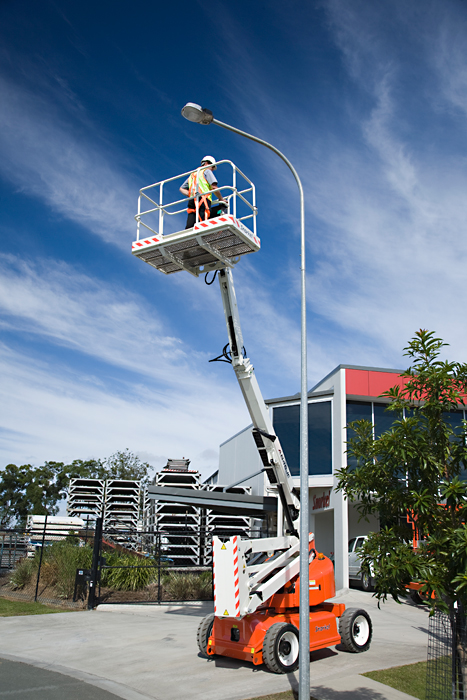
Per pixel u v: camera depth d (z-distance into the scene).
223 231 7.46
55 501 63.94
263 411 8.98
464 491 5.07
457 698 5.64
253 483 24.88
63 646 9.52
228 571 7.92
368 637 9.31
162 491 11.48
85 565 15.89
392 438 5.56
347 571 17.34
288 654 8.00
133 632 10.80
